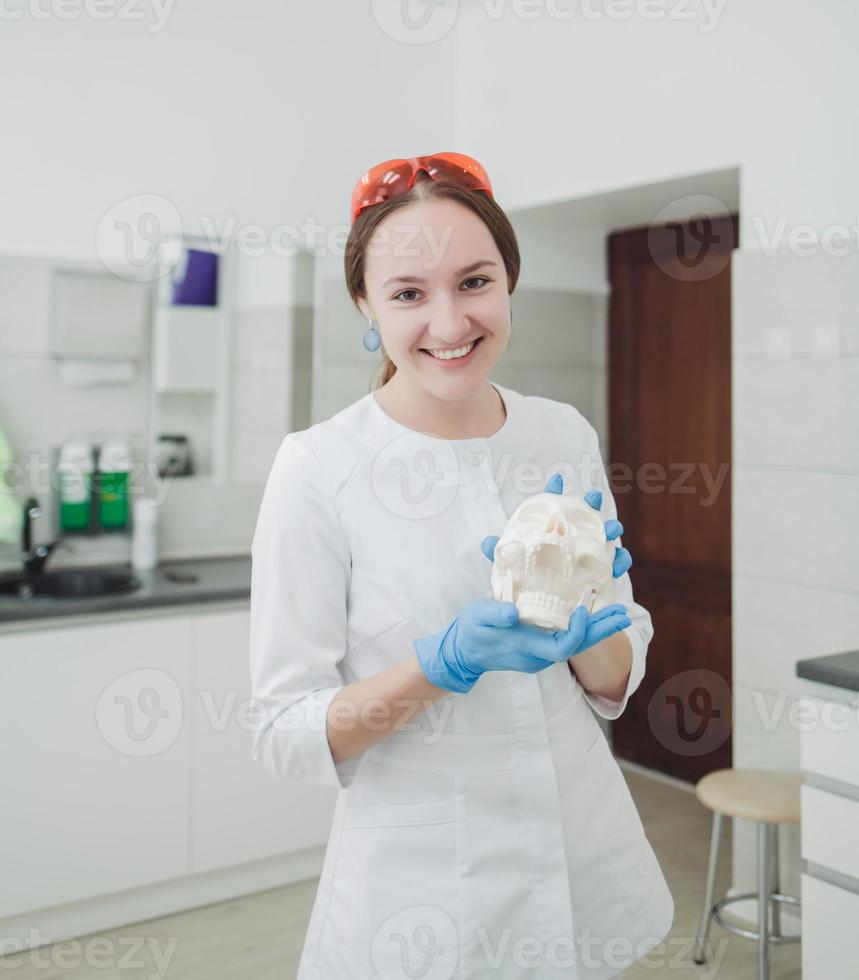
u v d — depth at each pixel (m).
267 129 3.05
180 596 2.50
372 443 1.09
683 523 3.44
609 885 1.13
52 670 2.36
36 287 2.78
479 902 1.05
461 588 1.07
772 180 2.40
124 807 2.45
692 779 3.45
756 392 2.45
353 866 1.08
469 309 0.98
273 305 3.11
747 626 2.51
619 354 3.63
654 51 2.71
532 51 3.12
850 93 2.22
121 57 2.82
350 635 1.08
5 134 2.69
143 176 2.87
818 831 1.90
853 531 2.26
